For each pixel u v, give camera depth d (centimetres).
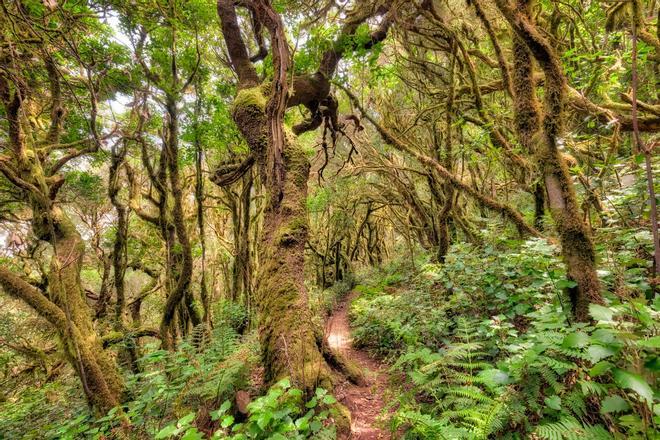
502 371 247
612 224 450
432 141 993
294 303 433
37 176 465
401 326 577
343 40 553
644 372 170
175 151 766
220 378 418
